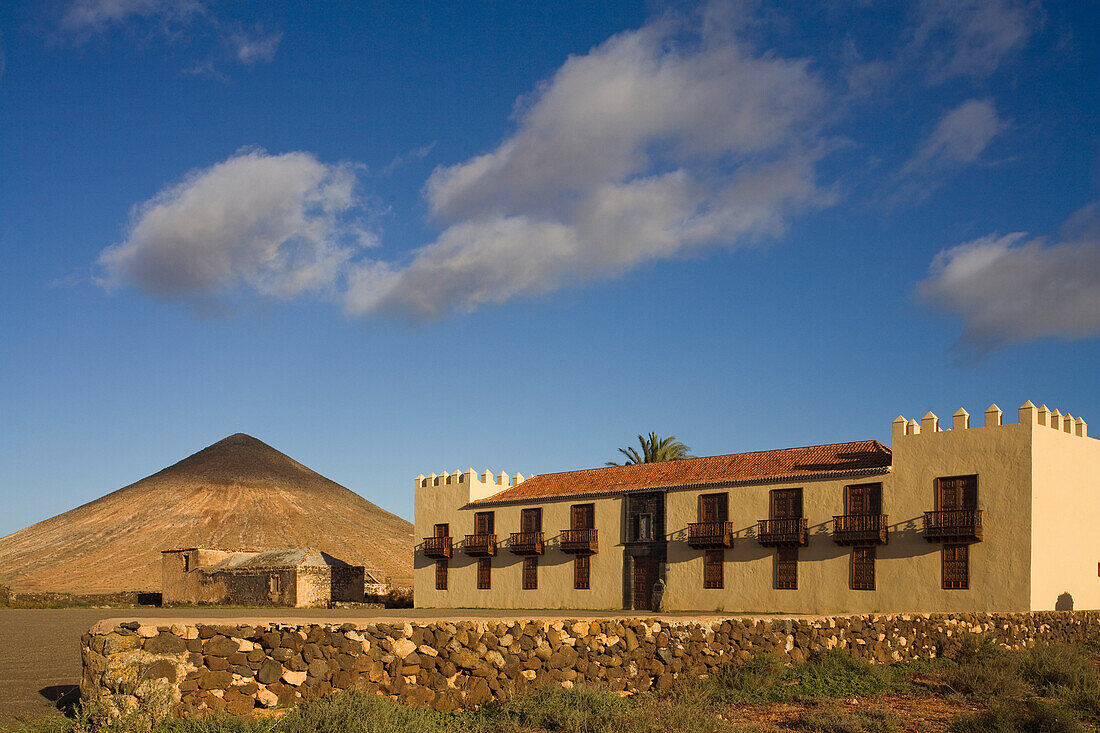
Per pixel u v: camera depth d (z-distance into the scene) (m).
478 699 14.95
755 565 42.53
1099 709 17.58
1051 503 35.59
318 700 12.63
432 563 57.88
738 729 13.96
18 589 103.94
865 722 15.70
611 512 49.09
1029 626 29.25
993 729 15.21
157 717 11.74
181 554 76.88
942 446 37.41
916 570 37.25
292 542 131.62
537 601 51.69
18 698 15.16
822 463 42.59
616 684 17.05
